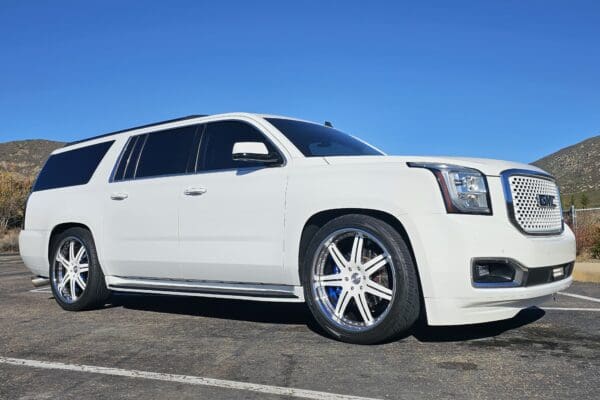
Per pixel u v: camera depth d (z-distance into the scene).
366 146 6.04
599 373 3.62
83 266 6.46
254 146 4.93
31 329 5.38
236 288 5.22
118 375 3.79
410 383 3.47
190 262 5.45
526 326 5.02
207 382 3.59
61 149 7.41
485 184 4.23
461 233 4.05
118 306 6.73
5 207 25.17
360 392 3.34
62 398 3.38
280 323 5.39
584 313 5.65
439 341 4.49
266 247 4.94
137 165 6.20
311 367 3.84
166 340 4.75
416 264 4.21
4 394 3.47
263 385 3.50
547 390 3.31
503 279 4.16
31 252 7.09
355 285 4.45
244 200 5.09
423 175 4.22
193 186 5.48
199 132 5.80
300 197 4.76
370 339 4.32
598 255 11.80
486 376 3.58
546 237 4.45
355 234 4.48
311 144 5.31
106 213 6.21
